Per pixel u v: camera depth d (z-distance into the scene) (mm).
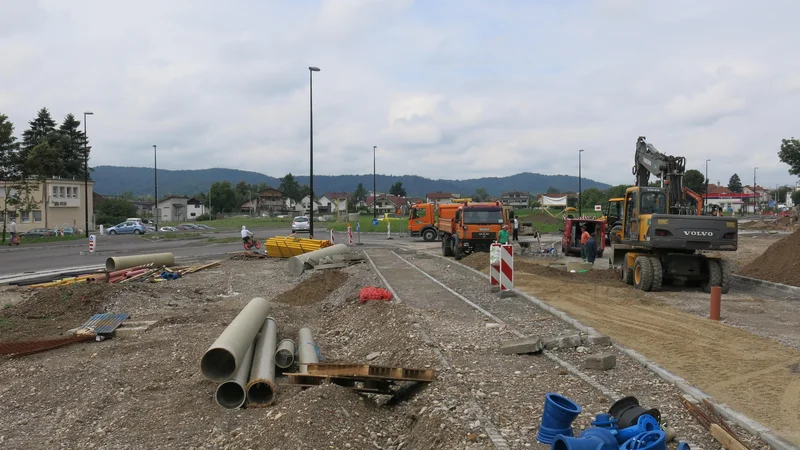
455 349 9000
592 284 17641
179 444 6391
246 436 6203
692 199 24844
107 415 7332
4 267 24062
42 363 9484
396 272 20859
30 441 6684
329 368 7258
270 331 9891
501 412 6262
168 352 9828
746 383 7312
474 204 27016
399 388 7523
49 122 85562
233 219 104625
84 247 37531
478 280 18250
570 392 6953
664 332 10430
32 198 44719
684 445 4723
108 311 13539
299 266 21156
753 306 13641
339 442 5770
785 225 55344
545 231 56812
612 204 32656
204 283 19000
